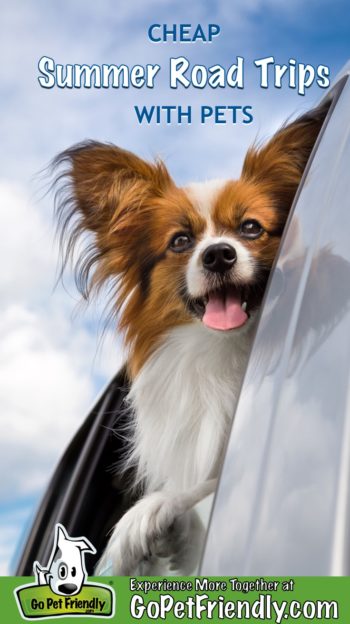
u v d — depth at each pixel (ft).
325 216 3.59
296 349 3.14
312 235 3.62
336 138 4.04
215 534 3.03
